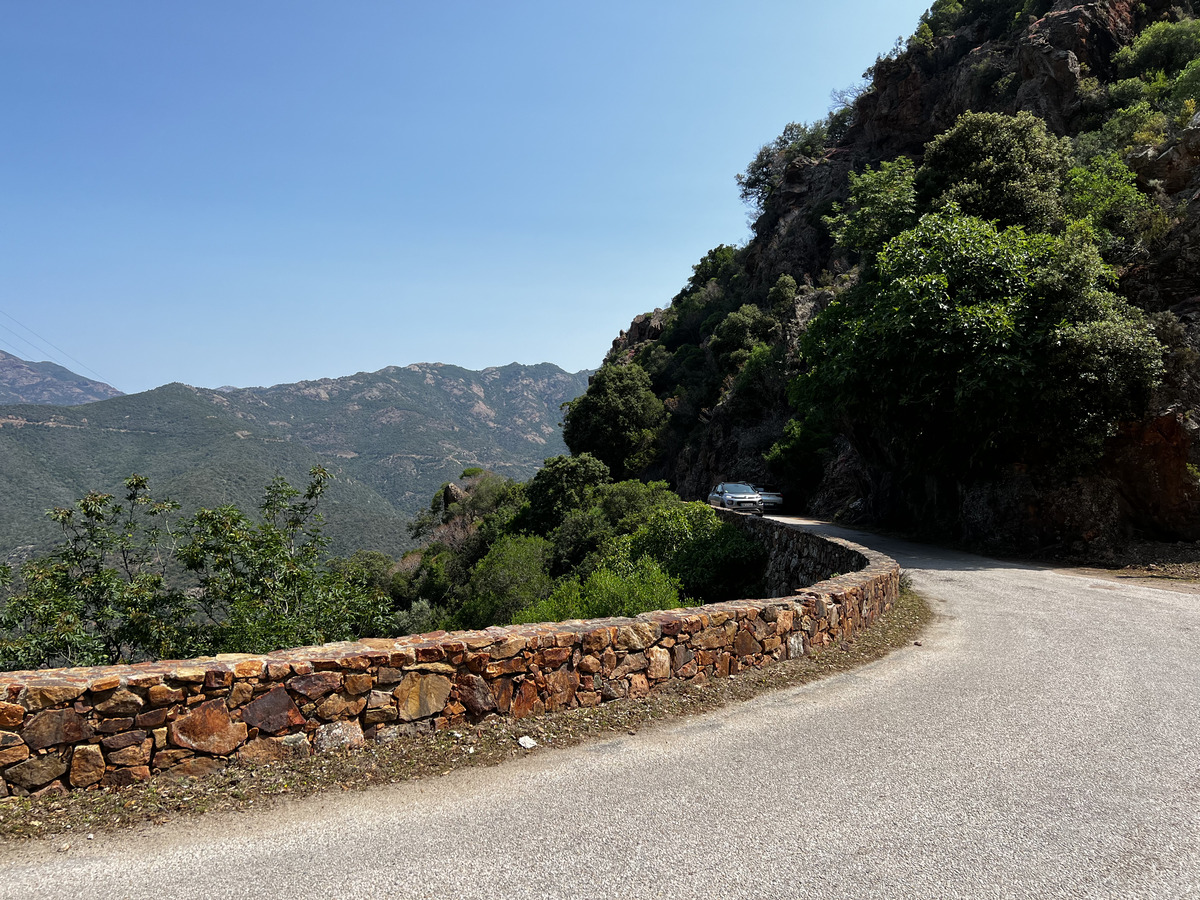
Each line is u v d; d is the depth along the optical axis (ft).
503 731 16.16
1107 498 48.16
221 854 10.69
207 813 12.09
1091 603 33.14
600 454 168.96
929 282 51.52
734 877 9.91
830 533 67.72
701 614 20.66
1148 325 47.80
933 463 61.21
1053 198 65.36
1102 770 13.89
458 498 208.95
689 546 63.41
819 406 69.92
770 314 161.68
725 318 181.37
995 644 25.22
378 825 11.75
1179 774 13.69
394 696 15.30
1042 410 49.21
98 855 10.59
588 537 88.12
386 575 183.52
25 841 10.89
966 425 53.21
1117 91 100.17
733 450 132.57
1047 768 14.01
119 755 12.57
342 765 14.07
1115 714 17.39
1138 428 47.80
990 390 48.60
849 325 61.11
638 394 169.48
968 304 51.52
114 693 12.56
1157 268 57.77
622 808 12.35
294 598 40.14
